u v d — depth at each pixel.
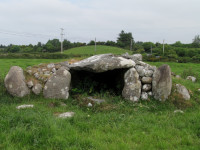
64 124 4.19
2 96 6.20
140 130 4.26
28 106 5.24
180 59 29.20
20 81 6.25
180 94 6.44
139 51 47.69
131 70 6.49
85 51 48.47
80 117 4.71
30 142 3.53
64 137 3.70
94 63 6.36
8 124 4.03
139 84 6.36
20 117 4.33
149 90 6.64
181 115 5.26
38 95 6.41
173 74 9.59
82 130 4.12
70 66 6.89
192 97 6.64
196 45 54.19
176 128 4.42
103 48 52.91
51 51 51.22
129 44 60.00
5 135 3.65
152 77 6.59
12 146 3.33
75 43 60.16
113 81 7.70
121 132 4.08
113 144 3.54
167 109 5.88
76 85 7.34
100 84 7.54
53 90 6.31
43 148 3.37
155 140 3.80
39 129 3.83
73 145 3.47
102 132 4.07
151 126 4.47
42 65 7.74
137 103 6.16
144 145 3.60
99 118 4.77
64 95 6.32
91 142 3.58
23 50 48.53
